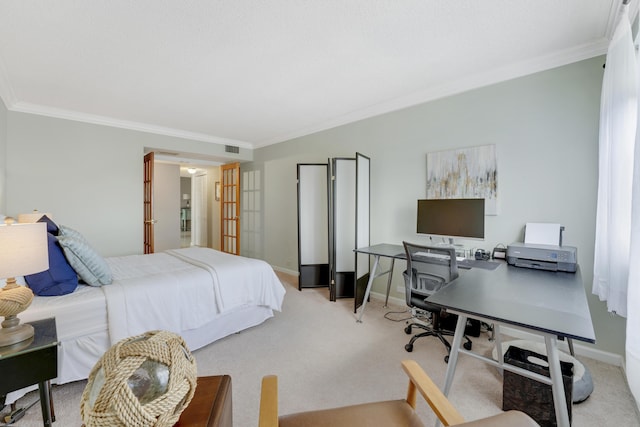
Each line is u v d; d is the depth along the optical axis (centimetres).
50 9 172
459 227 265
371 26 192
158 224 652
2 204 303
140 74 261
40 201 345
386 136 347
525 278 174
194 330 221
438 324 238
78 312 169
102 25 189
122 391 61
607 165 186
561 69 229
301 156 464
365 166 347
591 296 218
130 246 411
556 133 232
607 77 183
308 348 232
